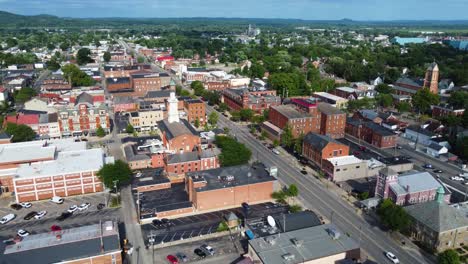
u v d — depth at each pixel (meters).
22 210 131.75
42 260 91.81
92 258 95.12
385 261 104.81
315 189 148.75
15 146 161.88
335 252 98.44
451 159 180.12
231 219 120.50
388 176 132.25
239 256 107.38
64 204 136.00
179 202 133.75
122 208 133.00
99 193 144.12
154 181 146.50
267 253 97.19
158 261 104.94
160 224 122.38
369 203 131.00
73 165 145.38
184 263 104.00
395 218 113.62
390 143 195.75
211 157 157.50
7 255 91.62
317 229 108.88
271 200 139.88
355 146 196.75
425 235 112.44
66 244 96.31
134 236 116.56
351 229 120.50
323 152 161.62
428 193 133.75
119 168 141.50
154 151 169.62
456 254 100.00
